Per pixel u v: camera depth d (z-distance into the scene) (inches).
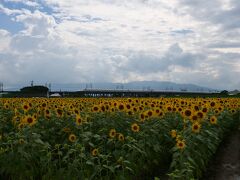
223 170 600.4
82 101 1169.4
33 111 828.6
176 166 494.0
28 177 480.4
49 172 474.0
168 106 782.5
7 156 488.4
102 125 626.5
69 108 760.3
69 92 3932.1
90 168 474.0
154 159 572.4
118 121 650.8
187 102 966.4
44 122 654.5
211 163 642.2
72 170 462.0
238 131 1027.3
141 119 638.5
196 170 521.3
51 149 552.7
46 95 3075.8
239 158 683.4
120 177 459.8
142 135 569.9
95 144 576.4
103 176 468.4
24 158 489.7
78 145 495.2
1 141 550.9
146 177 539.2
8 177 494.0
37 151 510.0
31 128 546.3
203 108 677.3
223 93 3671.3
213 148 577.3
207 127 663.8
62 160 488.4
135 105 818.2
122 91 4384.8
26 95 2994.6
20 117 664.4
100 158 510.3
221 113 883.4
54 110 766.5
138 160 518.0
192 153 528.1
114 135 541.0
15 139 533.3
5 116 754.8
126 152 527.2
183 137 541.3
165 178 539.8
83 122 610.2
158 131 631.8
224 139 884.6
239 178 557.0
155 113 657.0
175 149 500.4
